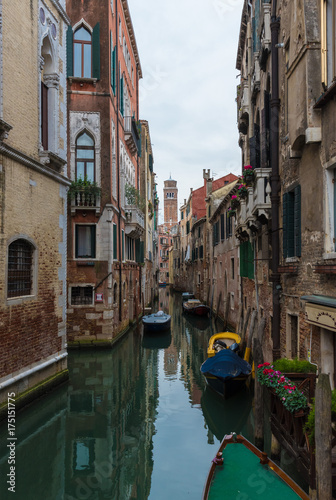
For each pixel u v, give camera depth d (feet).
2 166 25.25
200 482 21.93
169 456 25.09
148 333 70.44
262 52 33.40
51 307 32.50
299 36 21.56
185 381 42.52
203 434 28.63
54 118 33.71
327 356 20.10
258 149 36.58
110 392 37.50
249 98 46.16
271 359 33.81
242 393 35.55
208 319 92.02
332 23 19.56
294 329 27.30
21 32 27.91
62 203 34.94
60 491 20.89
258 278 41.63
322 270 19.52
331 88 17.97
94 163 54.29
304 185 23.66
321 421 13.04
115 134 59.67
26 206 28.40
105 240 53.06
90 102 54.29
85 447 26.17
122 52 68.95
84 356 49.93
